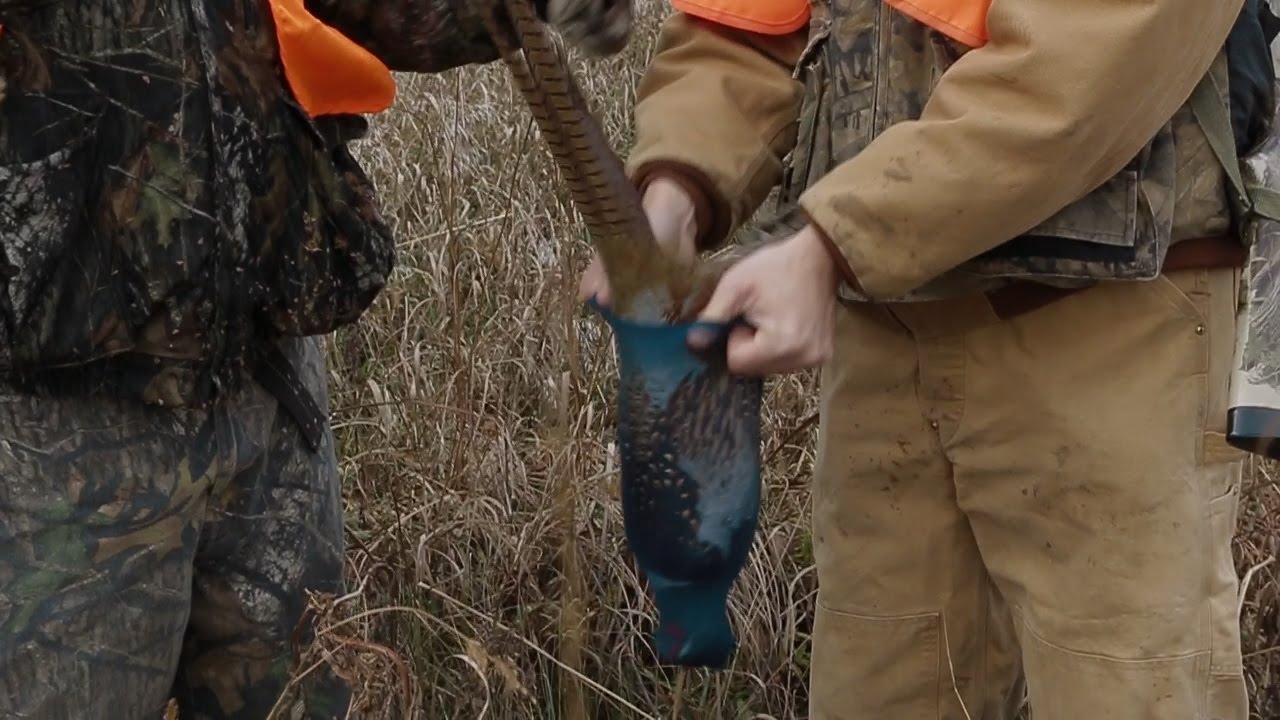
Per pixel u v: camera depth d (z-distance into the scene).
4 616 1.31
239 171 1.37
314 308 1.48
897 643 1.78
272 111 1.40
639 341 1.26
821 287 1.32
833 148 1.55
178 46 1.32
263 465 1.56
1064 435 1.51
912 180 1.28
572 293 1.60
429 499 2.46
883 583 1.77
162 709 1.53
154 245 1.32
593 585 2.41
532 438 2.71
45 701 1.34
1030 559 1.60
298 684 1.63
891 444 1.70
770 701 2.47
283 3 1.38
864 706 1.83
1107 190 1.39
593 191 1.19
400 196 3.56
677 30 1.66
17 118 1.25
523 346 2.89
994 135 1.26
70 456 1.34
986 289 1.49
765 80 1.62
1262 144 1.45
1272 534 2.42
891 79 1.50
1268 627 2.38
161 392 1.37
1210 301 1.47
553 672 2.32
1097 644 1.53
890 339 1.66
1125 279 1.40
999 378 1.56
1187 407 1.48
